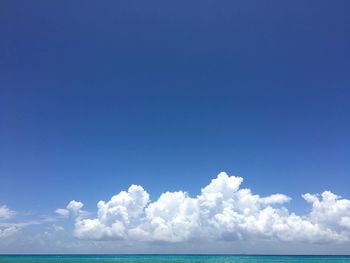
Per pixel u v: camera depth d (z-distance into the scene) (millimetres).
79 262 147500
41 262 144625
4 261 149250
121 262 149625
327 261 170000
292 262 161625
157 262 152625
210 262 155750
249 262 161750
